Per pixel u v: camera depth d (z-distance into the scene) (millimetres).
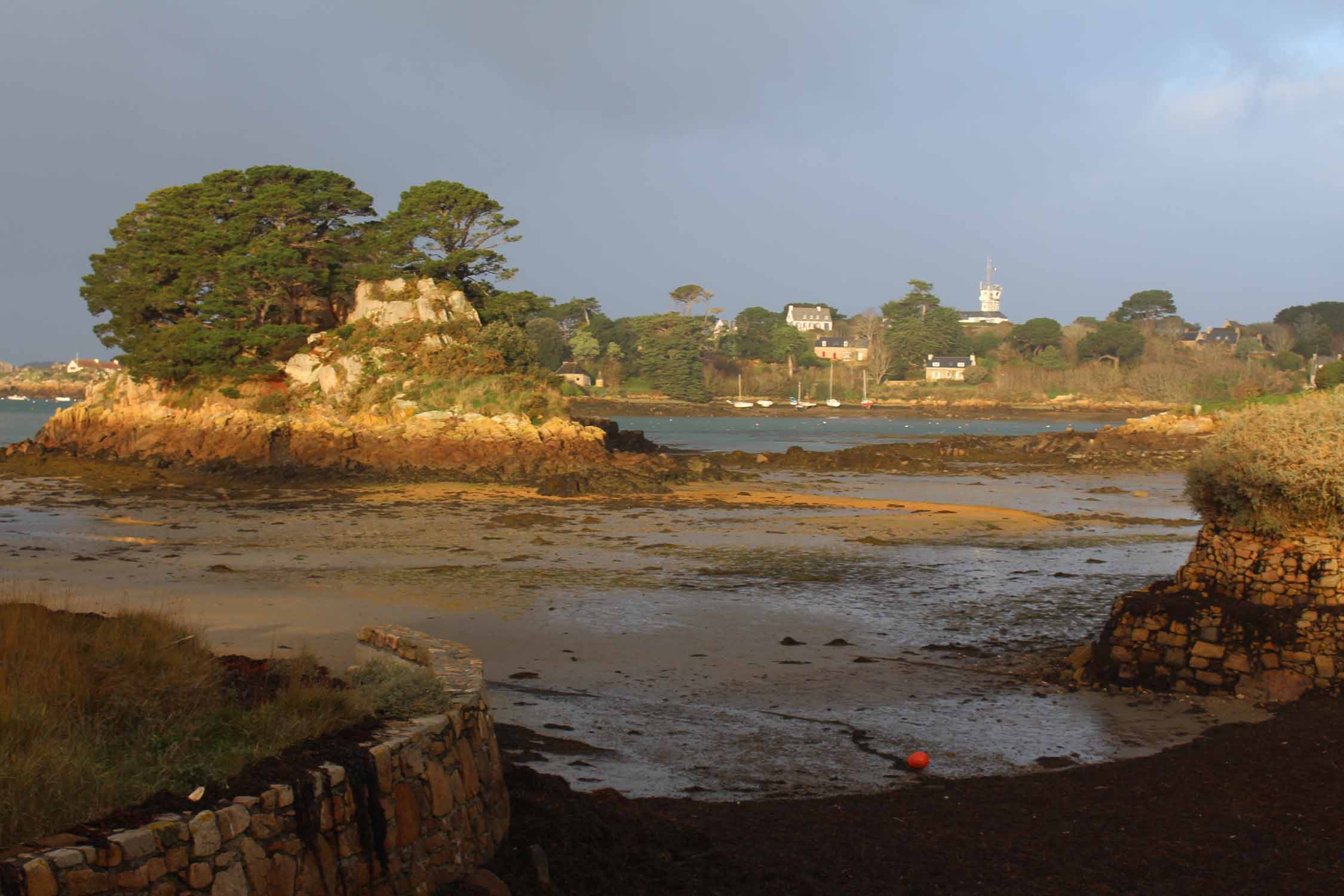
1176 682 16234
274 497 46844
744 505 45250
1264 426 16594
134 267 71688
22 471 56031
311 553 30719
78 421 65875
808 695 16359
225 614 20875
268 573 26844
